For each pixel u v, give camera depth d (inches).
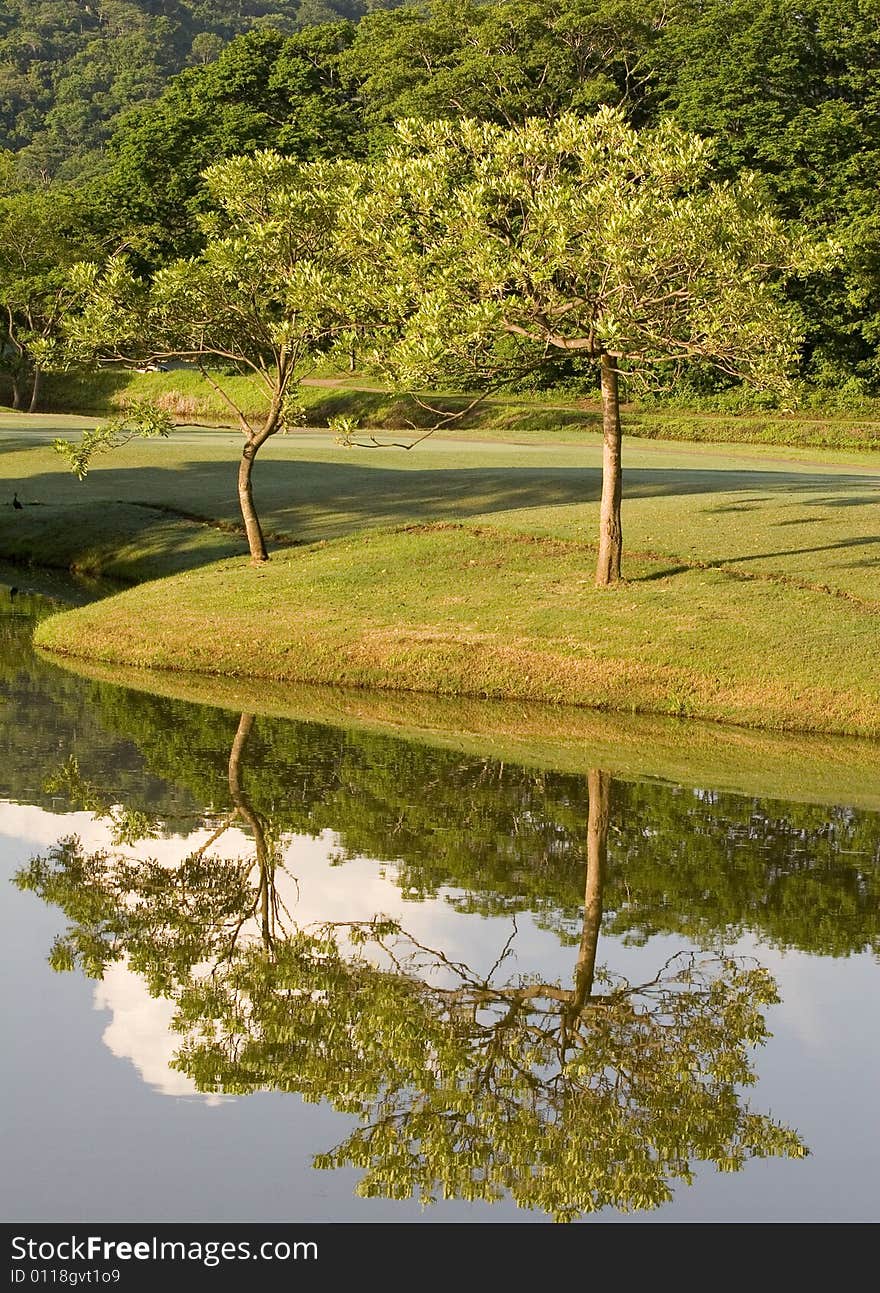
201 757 961.5
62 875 748.6
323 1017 590.2
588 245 1062.4
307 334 1298.0
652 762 951.6
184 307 1311.5
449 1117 515.2
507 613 1216.2
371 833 813.2
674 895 722.8
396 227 1167.0
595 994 613.3
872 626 1108.5
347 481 1834.4
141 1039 565.6
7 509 1803.6
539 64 3435.0
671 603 1186.6
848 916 693.3
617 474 1235.2
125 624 1301.7
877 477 1860.2
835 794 882.8
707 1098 528.7
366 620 1240.8
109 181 3821.4
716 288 1090.1
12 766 935.0
